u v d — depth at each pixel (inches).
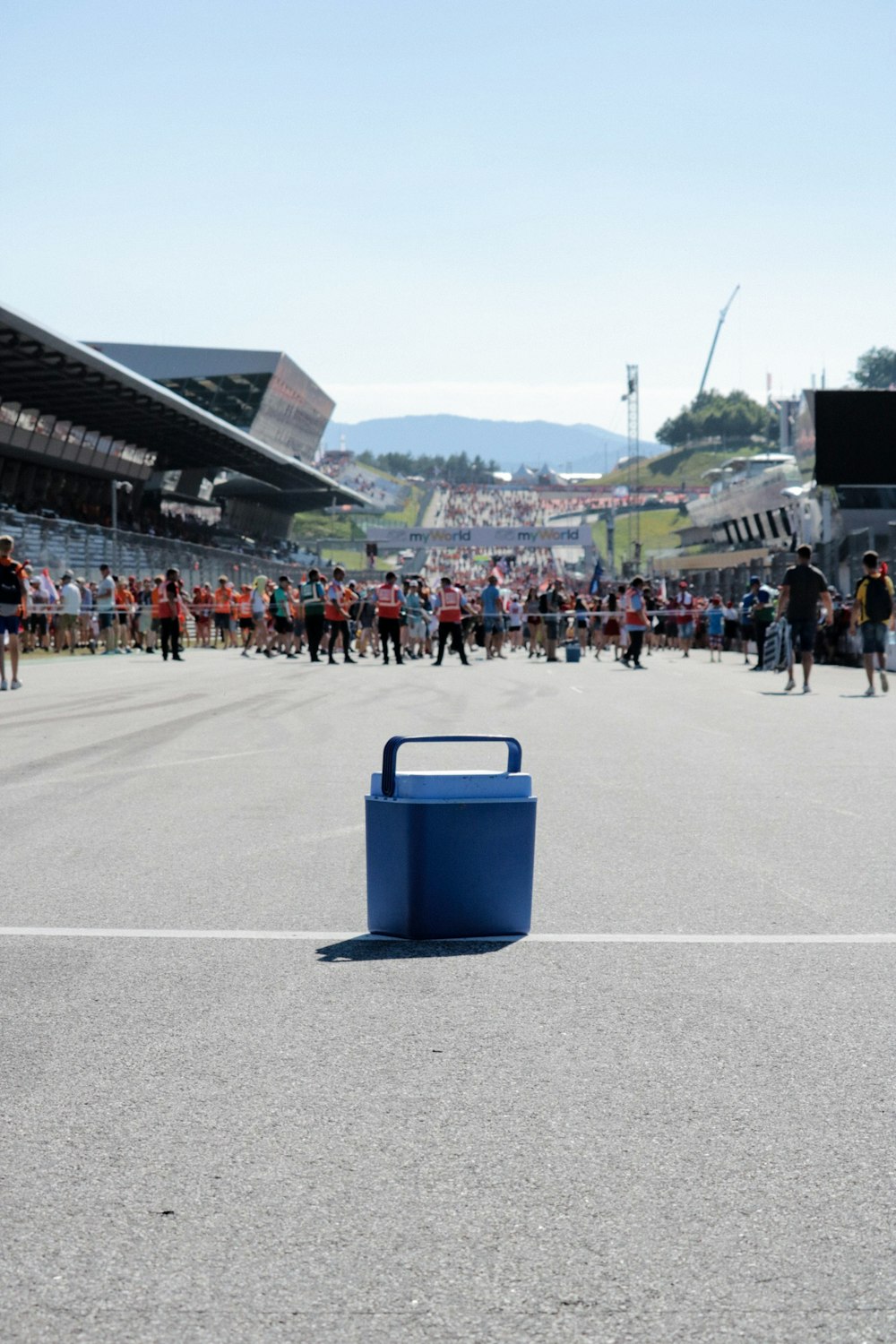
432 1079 164.9
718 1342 105.7
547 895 270.1
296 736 586.9
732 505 3750.0
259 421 3636.8
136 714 693.3
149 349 3531.0
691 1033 182.4
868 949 228.5
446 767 473.7
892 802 394.0
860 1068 168.4
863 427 2007.9
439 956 223.6
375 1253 120.1
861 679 1049.5
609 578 4490.7
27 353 1889.8
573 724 645.3
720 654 1713.8
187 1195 132.2
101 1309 110.7
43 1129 149.3
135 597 1717.5
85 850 319.6
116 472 2829.7
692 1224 125.5
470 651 1889.8
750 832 342.6
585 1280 115.1
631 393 5078.7
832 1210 128.3
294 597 1587.1
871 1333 106.9
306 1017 189.9
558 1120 151.5
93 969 215.8
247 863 304.8
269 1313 110.0
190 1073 166.9
